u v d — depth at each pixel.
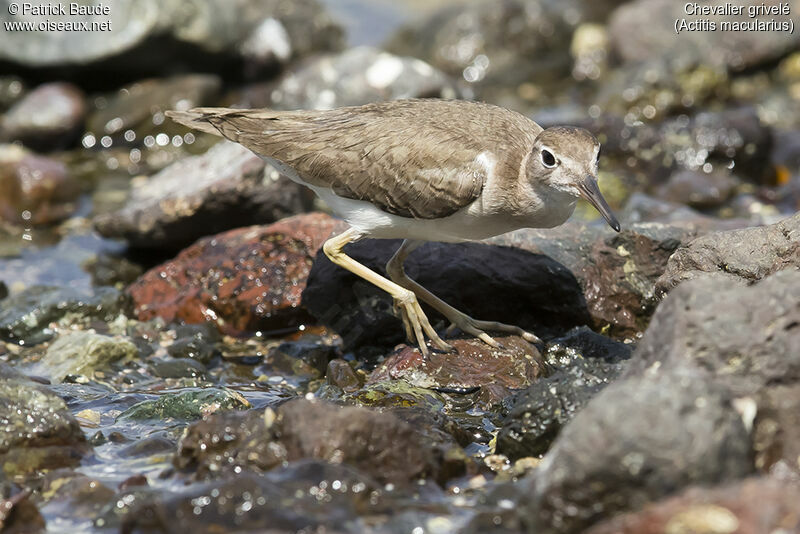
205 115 12.91
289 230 14.17
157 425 10.73
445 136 11.51
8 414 9.85
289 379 12.43
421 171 11.41
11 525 8.51
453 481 9.34
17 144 20.91
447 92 21.19
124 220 16.22
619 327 12.98
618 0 27.09
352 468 8.73
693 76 22.78
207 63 23.06
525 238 13.28
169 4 22.19
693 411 7.67
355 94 20.92
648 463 7.54
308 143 12.06
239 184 15.86
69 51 22.00
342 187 11.82
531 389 10.05
